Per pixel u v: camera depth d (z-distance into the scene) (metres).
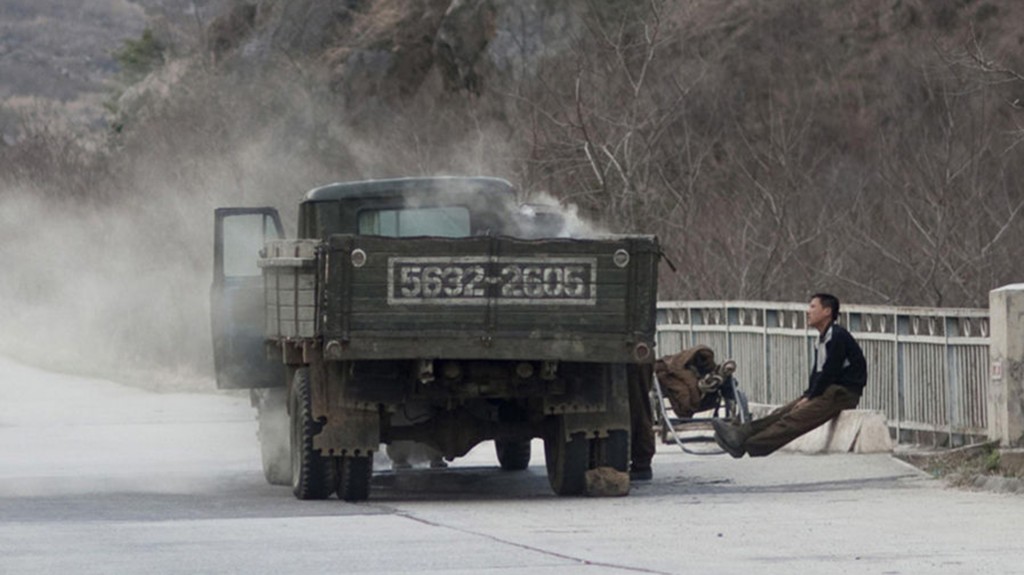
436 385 54.22
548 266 52.56
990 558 38.84
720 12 140.75
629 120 113.75
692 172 108.56
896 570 37.09
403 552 40.84
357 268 51.97
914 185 101.44
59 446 81.94
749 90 134.12
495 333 52.41
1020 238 95.06
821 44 138.50
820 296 61.38
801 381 74.00
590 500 53.78
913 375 65.31
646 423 60.00
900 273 95.50
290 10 166.00
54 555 41.31
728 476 60.41
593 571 37.31
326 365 54.22
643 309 52.78
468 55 149.88
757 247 102.38
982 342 60.97
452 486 61.94
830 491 54.81
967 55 111.38
